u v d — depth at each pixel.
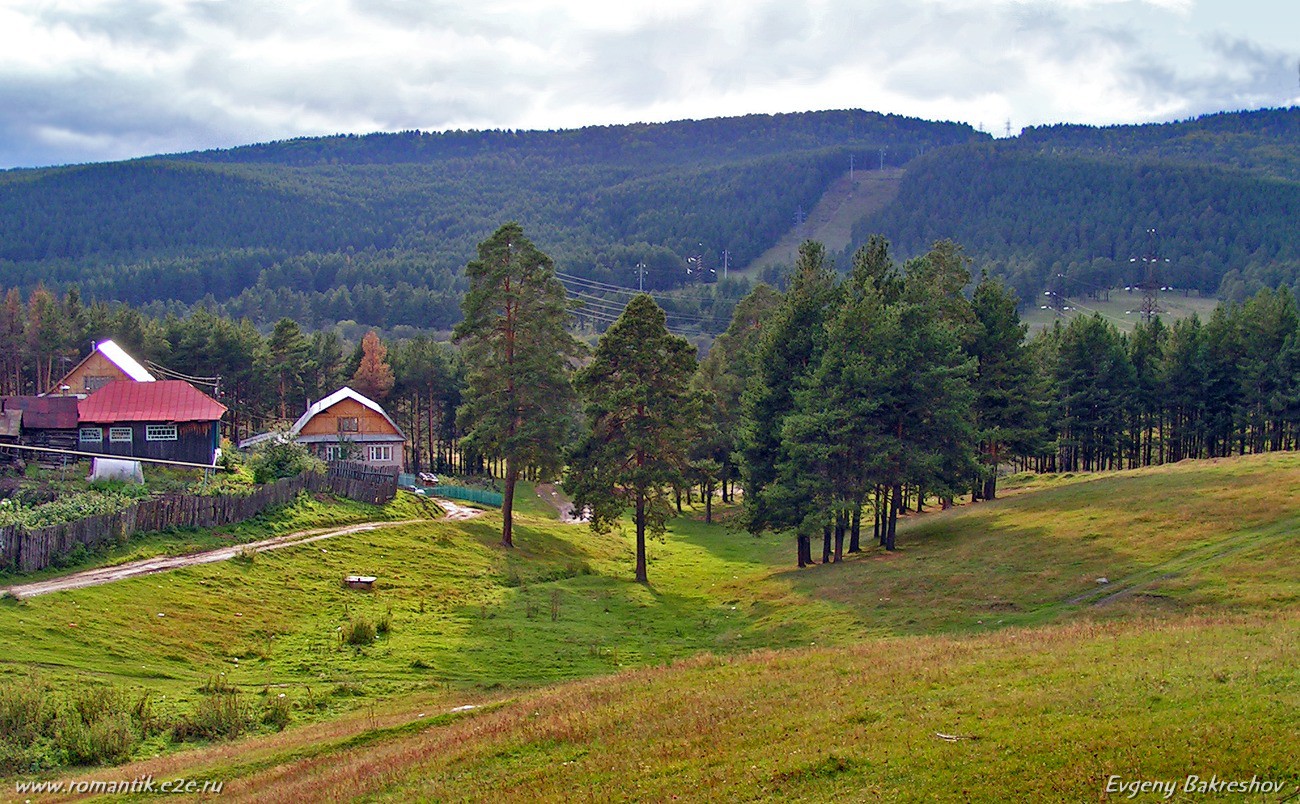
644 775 18.53
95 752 23.72
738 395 86.06
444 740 22.88
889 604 42.16
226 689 30.47
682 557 71.06
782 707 21.98
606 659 37.28
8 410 64.81
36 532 38.72
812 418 52.47
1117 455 98.06
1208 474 57.12
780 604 46.50
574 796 17.86
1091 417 87.25
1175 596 35.44
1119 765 15.84
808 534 53.88
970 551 50.00
